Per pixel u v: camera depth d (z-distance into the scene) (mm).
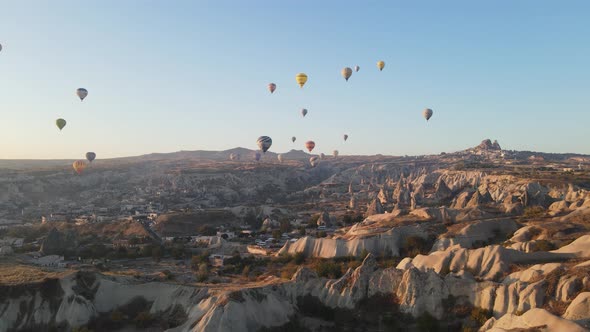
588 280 58125
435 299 66438
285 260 105812
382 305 69500
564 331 46188
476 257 77125
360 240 104812
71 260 108312
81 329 66812
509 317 54812
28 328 68750
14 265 87750
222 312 66000
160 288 76438
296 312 72688
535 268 67062
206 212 177500
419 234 106250
